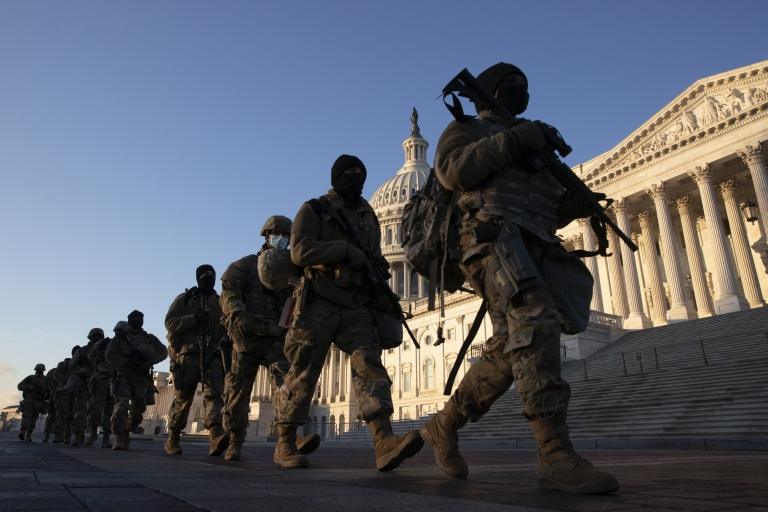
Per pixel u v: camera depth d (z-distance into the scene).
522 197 3.31
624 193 45.31
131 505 2.10
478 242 3.24
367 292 5.34
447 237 3.52
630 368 26.75
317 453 11.20
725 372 19.00
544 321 2.88
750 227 48.22
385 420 4.74
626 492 2.62
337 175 5.62
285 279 6.00
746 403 15.10
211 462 6.31
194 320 9.13
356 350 5.18
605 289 49.19
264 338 7.26
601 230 3.64
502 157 3.18
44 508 2.02
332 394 79.38
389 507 2.02
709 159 39.84
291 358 5.36
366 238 5.64
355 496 2.43
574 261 3.39
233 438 7.14
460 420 3.59
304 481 3.38
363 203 5.85
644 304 49.69
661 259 51.47
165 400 84.62
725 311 36.34
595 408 19.89
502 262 3.05
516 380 2.91
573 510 1.95
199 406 67.06
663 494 2.53
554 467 2.67
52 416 20.91
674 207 47.69
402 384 63.44
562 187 3.60
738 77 38.59
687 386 18.86
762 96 37.31
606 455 9.47
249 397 7.38
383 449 4.49
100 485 2.96
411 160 127.12
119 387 12.41
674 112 42.81
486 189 3.32
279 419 5.40
